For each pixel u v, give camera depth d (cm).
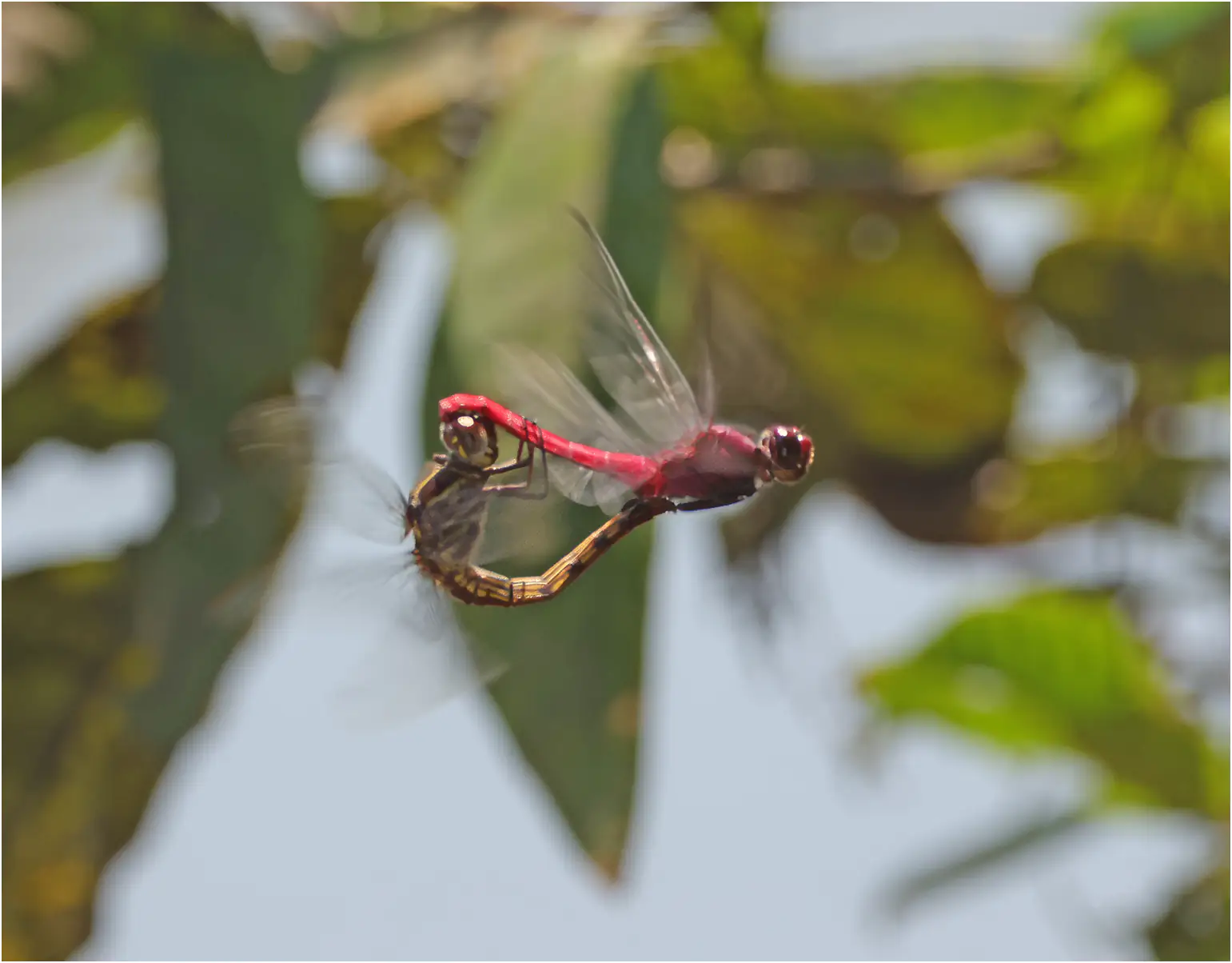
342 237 208
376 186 207
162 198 203
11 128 207
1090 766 209
